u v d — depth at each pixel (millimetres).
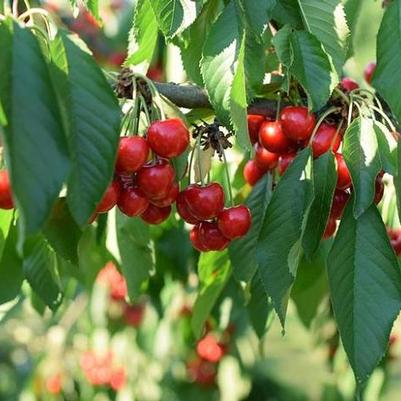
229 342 1522
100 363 1525
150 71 1235
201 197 765
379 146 752
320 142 777
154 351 1463
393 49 781
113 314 1499
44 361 1555
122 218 965
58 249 771
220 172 996
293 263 741
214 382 1599
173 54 1097
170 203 764
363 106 784
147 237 970
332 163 758
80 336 1583
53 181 582
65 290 1176
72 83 654
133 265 984
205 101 820
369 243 753
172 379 1606
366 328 746
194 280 1295
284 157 814
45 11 675
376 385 1232
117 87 769
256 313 989
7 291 848
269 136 805
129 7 1489
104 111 654
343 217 758
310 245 754
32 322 1791
